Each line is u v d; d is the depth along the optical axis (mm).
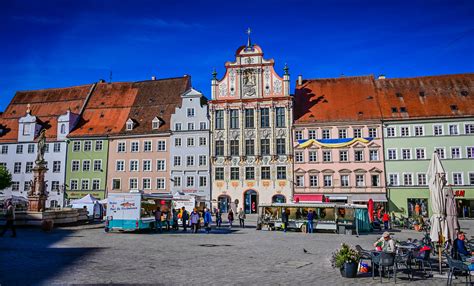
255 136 63031
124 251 20844
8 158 71625
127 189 66562
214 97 65562
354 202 58281
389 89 64125
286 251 21984
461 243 15844
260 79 64375
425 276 15195
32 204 35938
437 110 58812
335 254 15320
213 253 20719
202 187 63656
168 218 36688
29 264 16062
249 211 61844
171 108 70250
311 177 60469
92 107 74688
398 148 58500
